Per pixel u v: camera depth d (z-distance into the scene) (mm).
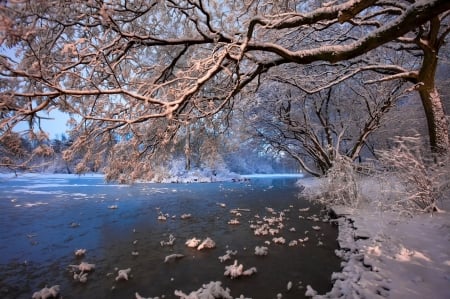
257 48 5398
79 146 4441
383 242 5582
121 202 14867
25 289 4988
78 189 21719
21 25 2822
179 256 6422
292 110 16594
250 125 17844
